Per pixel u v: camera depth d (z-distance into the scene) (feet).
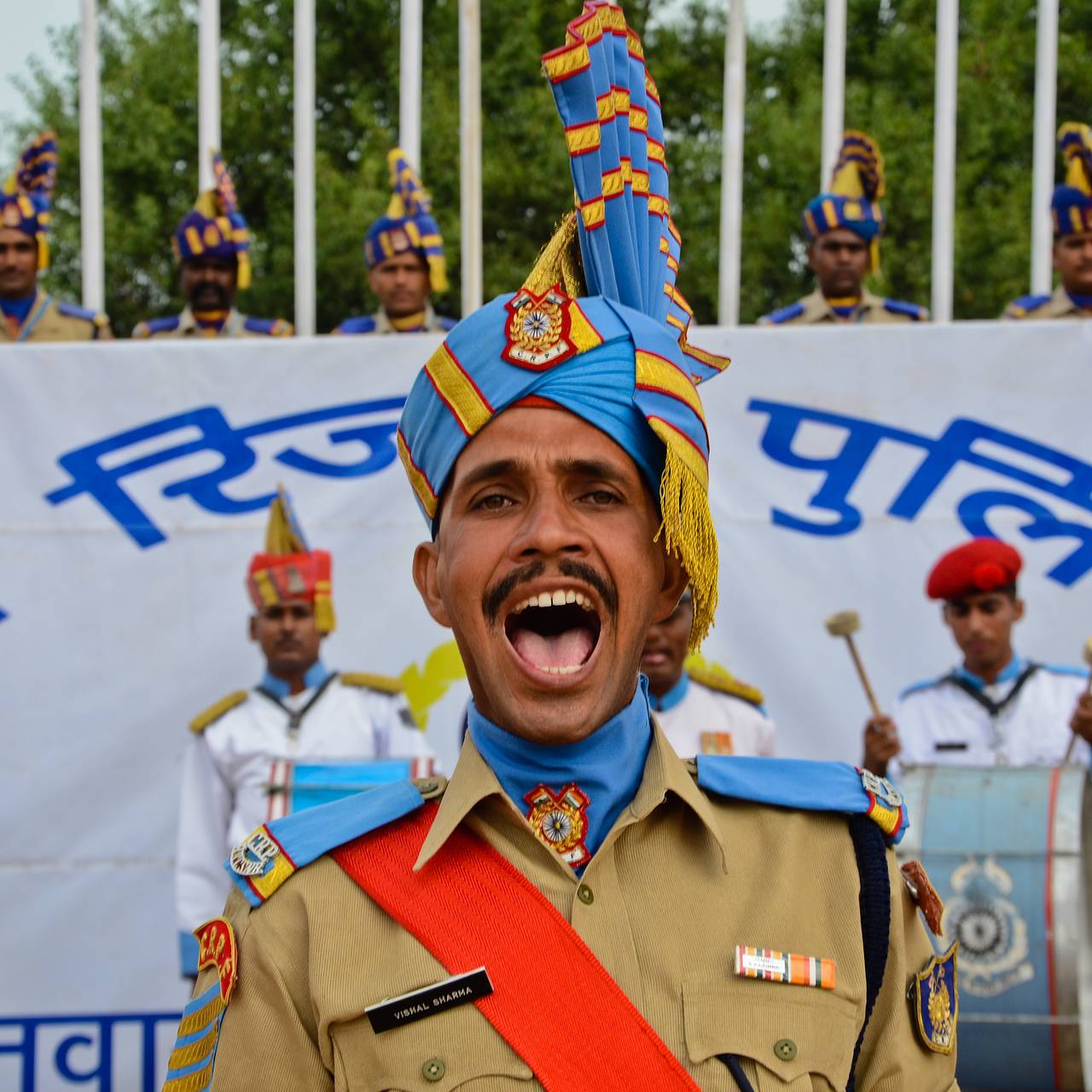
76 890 18.76
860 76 59.06
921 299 55.47
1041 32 23.89
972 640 19.04
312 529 19.52
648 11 60.08
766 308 55.52
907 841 15.94
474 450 7.37
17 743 18.99
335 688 19.29
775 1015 7.11
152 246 57.16
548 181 54.44
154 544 19.38
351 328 26.53
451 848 7.51
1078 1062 15.20
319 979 7.26
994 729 18.90
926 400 19.51
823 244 25.61
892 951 7.57
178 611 19.30
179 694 19.16
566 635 7.44
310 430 19.63
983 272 55.93
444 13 56.54
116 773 19.02
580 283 8.23
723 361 8.46
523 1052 6.95
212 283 25.54
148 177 58.95
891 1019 7.49
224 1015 7.49
